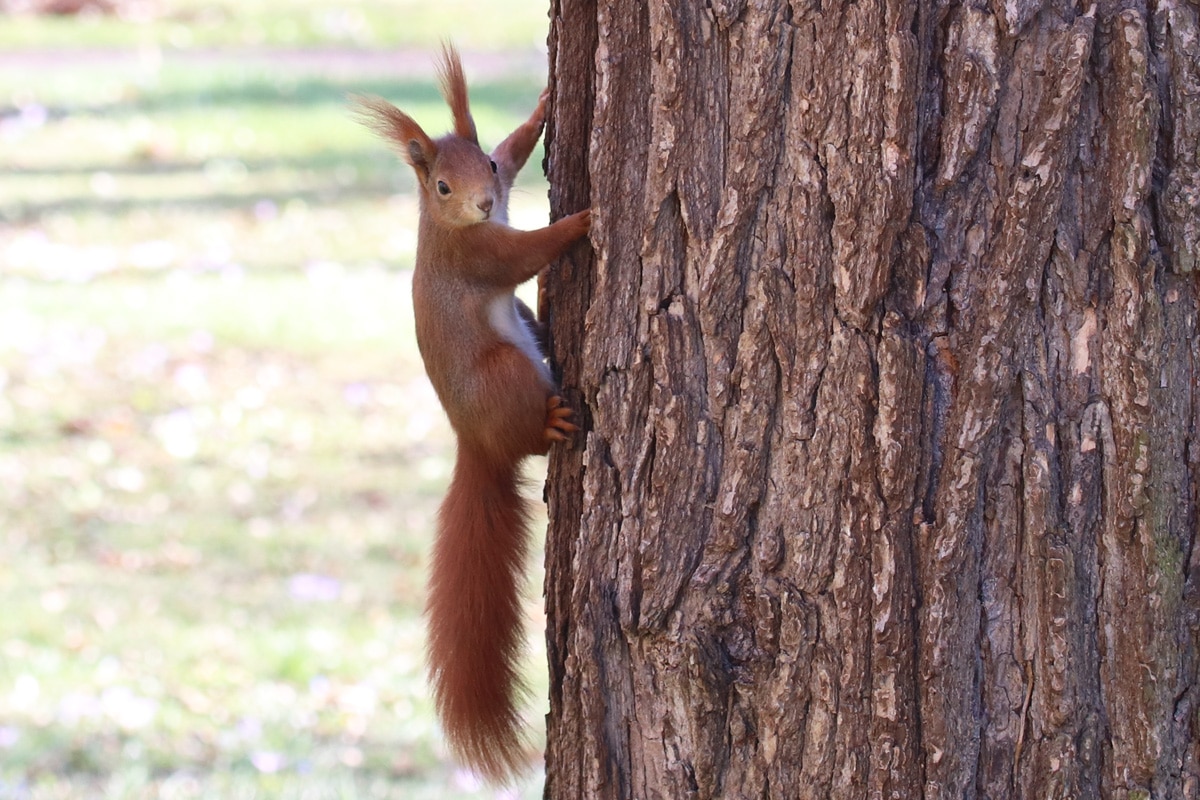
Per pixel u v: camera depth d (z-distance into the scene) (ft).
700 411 19.03
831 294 18.10
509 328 24.56
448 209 23.91
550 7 21.59
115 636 42.60
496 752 23.11
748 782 19.03
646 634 19.48
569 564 21.95
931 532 17.99
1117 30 17.21
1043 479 17.75
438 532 24.49
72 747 36.81
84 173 94.89
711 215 18.66
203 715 38.78
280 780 35.45
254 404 59.98
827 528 18.37
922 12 17.38
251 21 153.89
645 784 19.89
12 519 49.75
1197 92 17.21
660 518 19.22
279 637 42.83
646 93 18.99
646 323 19.25
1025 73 17.34
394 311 71.41
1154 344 17.43
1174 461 17.66
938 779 18.19
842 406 18.12
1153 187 17.42
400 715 39.09
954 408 17.87
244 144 102.37
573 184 21.02
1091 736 18.11
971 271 17.67
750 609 18.92
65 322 68.03
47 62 131.44
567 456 22.02
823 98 17.78
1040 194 17.33
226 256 78.79
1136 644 17.81
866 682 18.29
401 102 107.65
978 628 18.16
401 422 58.85
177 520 50.24
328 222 85.35
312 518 50.70
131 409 59.06
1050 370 17.78
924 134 17.69
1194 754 18.02
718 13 18.21
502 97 108.06
